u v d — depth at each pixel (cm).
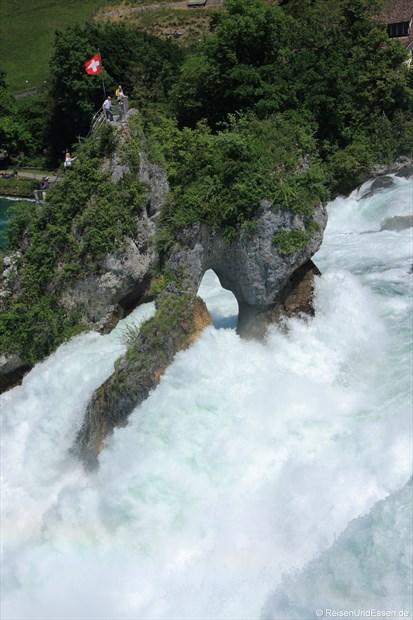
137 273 3653
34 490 2988
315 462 2438
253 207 2969
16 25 12294
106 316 3641
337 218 5225
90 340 3525
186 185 3169
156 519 2511
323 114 5866
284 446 2548
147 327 2856
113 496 2583
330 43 6322
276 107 5666
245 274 3058
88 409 2977
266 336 3106
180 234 3039
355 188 5688
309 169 3136
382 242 4503
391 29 7488
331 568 2030
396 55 6231
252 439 2602
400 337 3055
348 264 4112
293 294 3172
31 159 9256
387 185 5491
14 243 3922
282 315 3141
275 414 2672
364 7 6544
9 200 7900
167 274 3061
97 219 3594
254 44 5900
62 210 3716
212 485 2522
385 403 2662
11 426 3253
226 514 2438
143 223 3706
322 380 2877
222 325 3366
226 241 3011
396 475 2292
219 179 3042
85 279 3581
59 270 3634
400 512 2066
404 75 6319
